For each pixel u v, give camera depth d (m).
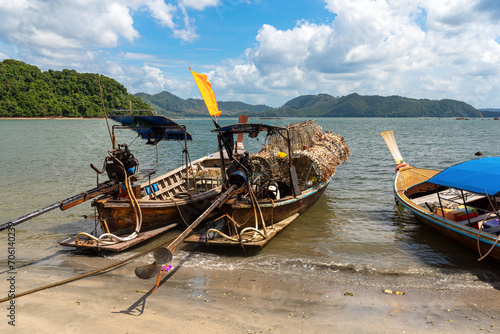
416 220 10.90
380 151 28.25
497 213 7.83
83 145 38.00
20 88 159.00
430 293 6.46
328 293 6.46
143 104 194.25
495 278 7.09
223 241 8.37
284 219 10.23
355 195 13.95
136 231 8.75
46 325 5.25
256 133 9.85
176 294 6.41
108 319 5.47
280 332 5.19
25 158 26.14
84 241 8.35
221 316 5.63
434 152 27.67
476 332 5.21
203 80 9.55
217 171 13.48
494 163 8.48
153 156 26.48
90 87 182.62
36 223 10.66
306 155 11.38
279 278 7.10
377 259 8.04
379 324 5.44
